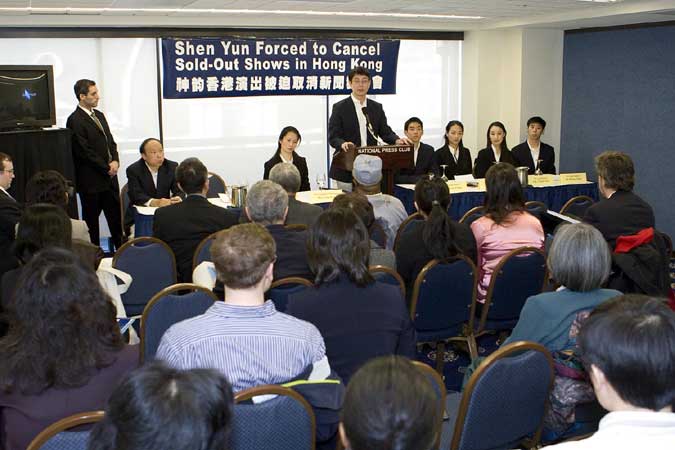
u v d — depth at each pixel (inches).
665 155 293.6
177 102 307.0
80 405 72.4
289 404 73.2
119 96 296.4
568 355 91.8
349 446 44.8
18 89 236.8
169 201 223.8
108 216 272.7
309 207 165.6
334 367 91.7
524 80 339.0
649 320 51.2
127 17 276.8
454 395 127.4
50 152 241.1
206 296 118.1
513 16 299.4
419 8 265.1
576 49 334.0
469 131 355.6
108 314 75.6
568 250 93.3
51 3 230.4
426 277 133.9
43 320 70.9
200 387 43.6
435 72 351.6
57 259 76.6
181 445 41.5
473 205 251.6
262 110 323.0
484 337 180.5
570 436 95.7
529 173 299.9
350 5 253.4
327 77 321.7
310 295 92.0
